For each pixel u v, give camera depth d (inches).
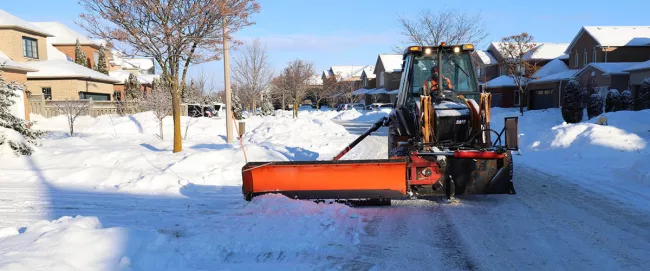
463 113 305.1
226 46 608.7
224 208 287.6
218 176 381.1
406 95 340.2
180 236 223.6
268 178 280.4
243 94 1663.4
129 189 346.3
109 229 186.4
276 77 2034.9
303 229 229.3
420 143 293.1
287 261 192.1
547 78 1540.4
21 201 310.8
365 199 283.0
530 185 349.7
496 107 1857.8
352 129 1077.1
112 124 910.4
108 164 451.2
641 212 264.7
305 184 278.5
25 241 177.9
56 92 1202.6
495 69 2001.7
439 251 206.1
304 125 879.1
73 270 154.3
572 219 253.4
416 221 255.8
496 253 201.9
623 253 197.6
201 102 1457.9
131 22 454.9
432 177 281.4
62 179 379.6
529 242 215.6
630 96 983.0
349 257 198.2
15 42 1166.3
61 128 919.0
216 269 179.9
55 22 1747.0
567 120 1043.3
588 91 1204.5
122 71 1884.8
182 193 334.3
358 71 3233.3
